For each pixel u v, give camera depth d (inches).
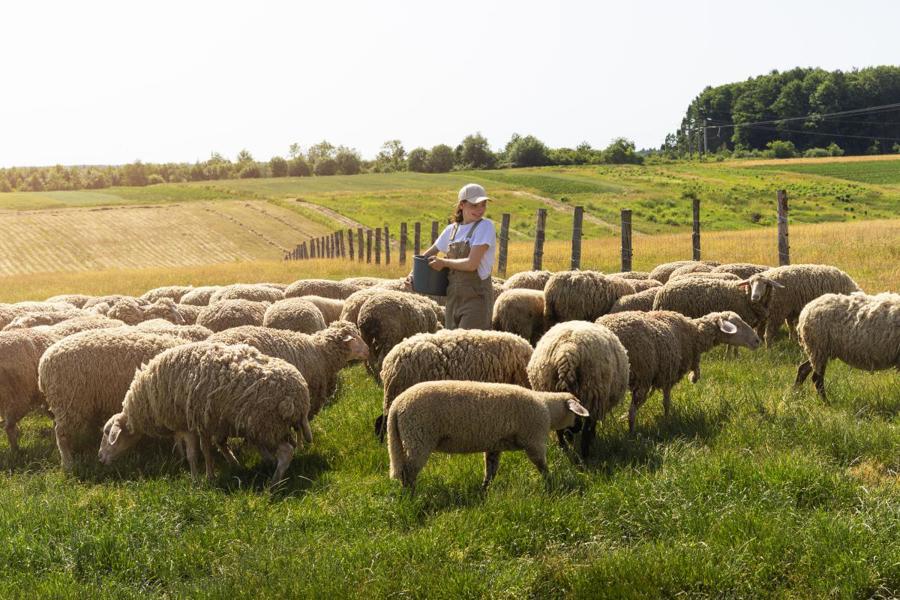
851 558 184.9
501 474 263.1
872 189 4244.6
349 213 3292.3
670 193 3998.5
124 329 338.3
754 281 442.3
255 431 271.4
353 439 311.3
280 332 342.3
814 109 7613.2
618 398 297.0
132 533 221.0
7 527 227.6
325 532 222.1
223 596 188.1
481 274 320.8
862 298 337.7
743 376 377.4
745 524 204.4
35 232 2738.7
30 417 394.6
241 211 3238.2
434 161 7367.1
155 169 6919.3
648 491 228.4
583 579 186.1
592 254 1108.5
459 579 188.2
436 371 291.9
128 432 300.4
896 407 308.2
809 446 263.4
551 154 7362.2
